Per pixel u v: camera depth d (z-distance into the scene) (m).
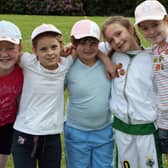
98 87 3.03
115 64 3.03
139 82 2.95
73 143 3.12
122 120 3.00
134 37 3.04
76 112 3.07
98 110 3.04
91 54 3.00
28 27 8.46
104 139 3.12
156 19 2.91
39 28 2.94
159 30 2.95
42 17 10.11
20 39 2.97
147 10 2.97
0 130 3.17
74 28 3.03
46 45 2.90
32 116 2.95
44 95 2.95
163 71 2.92
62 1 12.41
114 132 3.09
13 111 3.08
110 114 3.11
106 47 3.12
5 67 2.94
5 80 2.98
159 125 3.00
